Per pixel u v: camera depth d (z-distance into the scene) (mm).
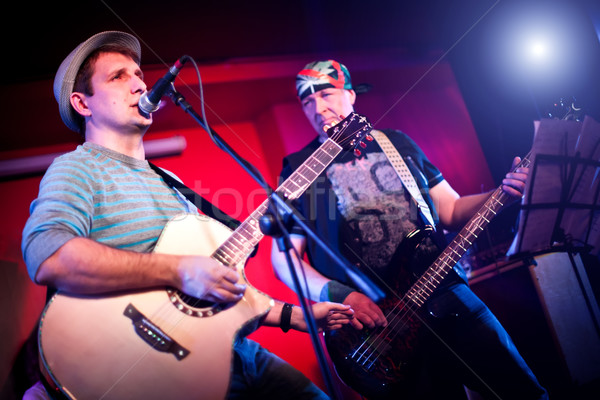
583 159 1855
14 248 3020
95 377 1320
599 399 2662
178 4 3043
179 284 1428
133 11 2951
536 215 1934
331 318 1729
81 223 1438
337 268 2006
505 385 1845
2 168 3039
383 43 3771
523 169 1951
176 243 1581
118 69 1754
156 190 1742
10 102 2820
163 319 1423
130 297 1433
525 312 2809
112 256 1364
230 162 3600
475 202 2113
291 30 3430
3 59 2779
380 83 3951
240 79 3303
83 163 1590
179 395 1342
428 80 4043
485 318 1900
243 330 1491
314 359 3299
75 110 1817
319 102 2318
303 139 3623
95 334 1363
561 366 2697
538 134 1791
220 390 1365
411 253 1938
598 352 2742
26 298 2955
